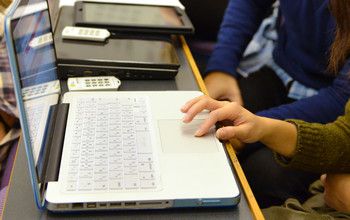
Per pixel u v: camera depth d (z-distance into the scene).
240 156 1.14
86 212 0.58
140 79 0.91
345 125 0.83
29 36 0.61
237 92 1.30
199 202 0.59
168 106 0.79
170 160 0.65
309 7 1.21
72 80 0.85
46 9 0.76
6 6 0.80
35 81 0.61
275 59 1.42
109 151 0.65
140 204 0.58
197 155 0.67
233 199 0.60
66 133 0.68
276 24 1.48
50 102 0.71
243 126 0.75
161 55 0.94
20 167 0.65
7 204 0.59
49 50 0.76
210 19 1.62
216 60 1.35
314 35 1.23
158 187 0.59
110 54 0.90
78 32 0.95
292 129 0.81
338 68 1.07
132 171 0.61
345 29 0.90
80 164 0.62
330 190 0.84
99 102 0.78
